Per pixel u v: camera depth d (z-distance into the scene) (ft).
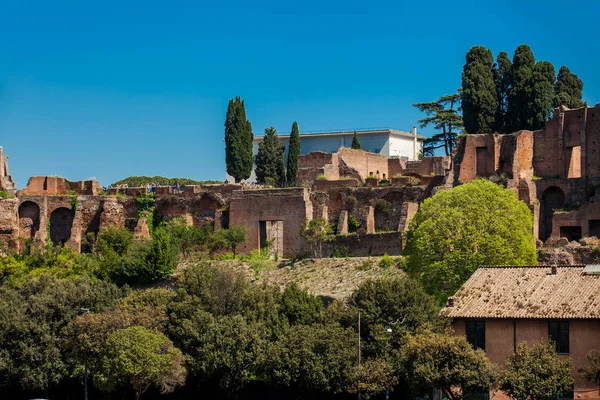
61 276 527.40
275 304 411.75
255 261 522.47
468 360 327.88
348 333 366.84
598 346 327.88
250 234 571.28
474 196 431.43
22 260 547.49
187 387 392.06
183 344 396.98
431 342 333.42
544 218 530.27
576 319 330.95
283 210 565.94
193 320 401.29
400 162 637.30
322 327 376.07
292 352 364.99
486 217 422.00
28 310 419.95
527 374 317.22
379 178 619.26
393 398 359.46
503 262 411.54
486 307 349.61
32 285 447.83
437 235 421.18
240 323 389.80
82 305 427.74
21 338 408.67
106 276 519.60
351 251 526.16
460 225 420.77
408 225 498.28
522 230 423.64
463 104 610.24
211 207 595.06
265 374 370.32
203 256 551.59
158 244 513.86
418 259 426.10
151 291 431.43
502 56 622.13
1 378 405.80
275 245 572.92
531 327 338.34
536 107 584.40
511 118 595.06
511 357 327.47
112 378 376.89
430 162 615.16
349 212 565.12
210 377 385.91
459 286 410.11
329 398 367.45
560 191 528.22
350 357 358.84
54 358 404.77
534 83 586.45
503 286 359.87
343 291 449.89
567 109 540.93
